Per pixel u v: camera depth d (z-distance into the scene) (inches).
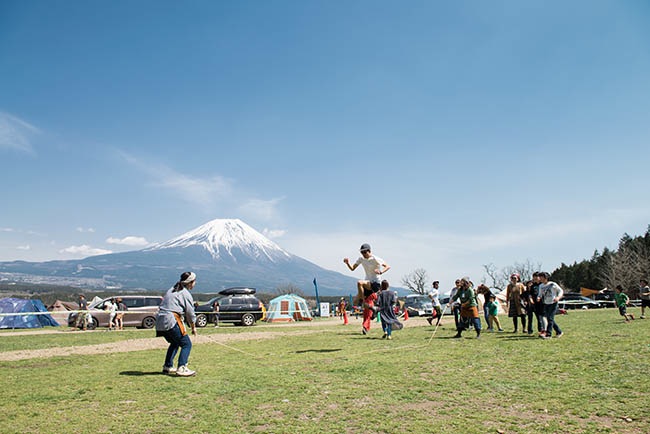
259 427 194.1
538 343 442.0
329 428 190.5
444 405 221.1
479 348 419.8
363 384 269.9
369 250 447.8
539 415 201.0
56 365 394.3
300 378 291.4
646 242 3063.5
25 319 1232.2
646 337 453.4
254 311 1136.8
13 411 226.1
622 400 217.3
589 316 951.6
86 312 1026.1
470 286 535.8
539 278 502.0
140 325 1074.7
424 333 625.9
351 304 1968.5
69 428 196.9
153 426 197.9
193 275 325.1
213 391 260.8
